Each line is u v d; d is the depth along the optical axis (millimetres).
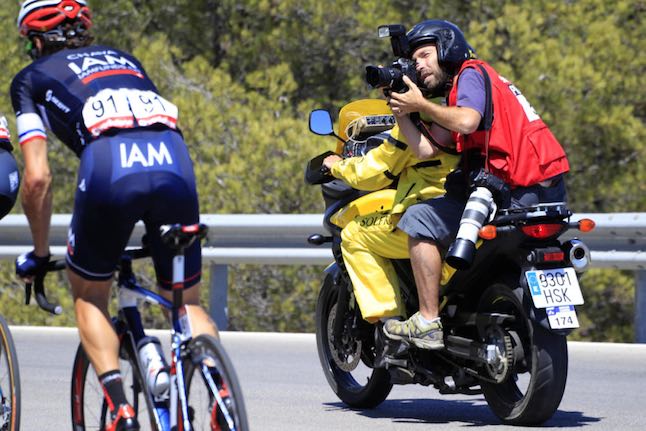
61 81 16203
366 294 22234
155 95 16375
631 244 34438
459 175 20703
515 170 20344
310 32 64375
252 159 53594
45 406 24047
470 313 21203
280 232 37469
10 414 18156
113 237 15812
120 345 16219
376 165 21578
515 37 57219
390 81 20234
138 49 59906
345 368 24031
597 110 55719
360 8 63938
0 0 62281
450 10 62656
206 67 60625
